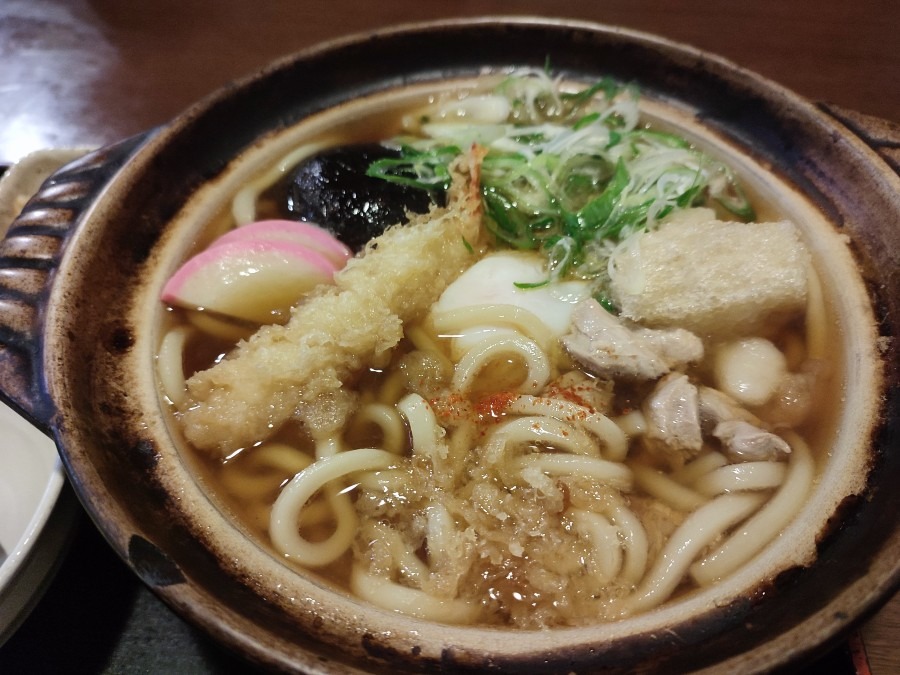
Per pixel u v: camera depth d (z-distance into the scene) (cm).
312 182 20
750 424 16
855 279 17
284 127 22
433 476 16
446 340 19
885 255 17
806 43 29
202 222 19
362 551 15
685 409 16
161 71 30
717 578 14
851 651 14
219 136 21
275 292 18
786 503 15
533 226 20
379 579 14
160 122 28
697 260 18
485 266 20
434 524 15
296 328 17
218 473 16
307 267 19
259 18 32
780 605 12
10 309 15
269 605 13
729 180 20
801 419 16
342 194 20
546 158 21
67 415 14
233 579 13
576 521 15
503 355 18
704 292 18
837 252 18
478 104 23
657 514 15
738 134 21
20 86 29
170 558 13
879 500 14
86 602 16
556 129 22
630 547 15
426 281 19
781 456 15
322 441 17
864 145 18
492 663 12
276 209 21
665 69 22
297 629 13
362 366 18
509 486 16
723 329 18
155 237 19
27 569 15
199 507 14
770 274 17
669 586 14
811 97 26
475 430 17
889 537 12
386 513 16
